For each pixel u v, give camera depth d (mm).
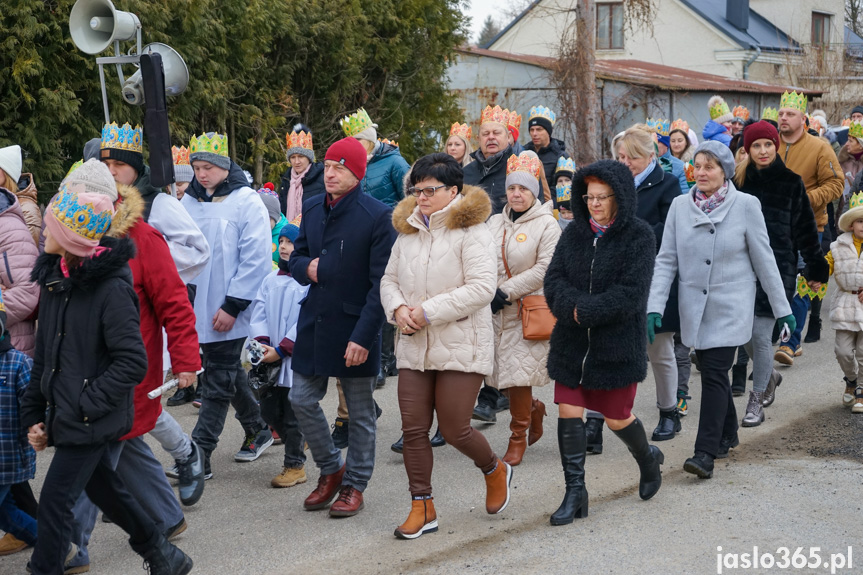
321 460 5215
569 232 4965
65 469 3789
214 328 5727
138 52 6355
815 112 14594
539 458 6148
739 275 5633
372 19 14062
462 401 4711
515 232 5973
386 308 4758
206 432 5809
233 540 4816
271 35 12141
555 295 4855
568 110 16344
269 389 5570
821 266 6547
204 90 10844
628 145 6492
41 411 3916
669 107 21344
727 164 5688
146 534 4004
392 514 5145
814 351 9305
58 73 9383
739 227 5633
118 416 3850
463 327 4703
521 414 5977
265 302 5805
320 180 8773
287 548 4691
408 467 4793
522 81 20844
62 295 3832
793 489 5332
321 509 5250
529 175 5957
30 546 4676
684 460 5973
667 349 6387
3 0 8906
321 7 13062
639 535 4688
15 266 5035
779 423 6773
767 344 6609
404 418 4777
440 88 15930
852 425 6652
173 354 4508
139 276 4426
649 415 7109
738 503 5117
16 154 5422
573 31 16406
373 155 8180
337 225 5039
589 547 4555
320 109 14078
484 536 4766
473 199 4695
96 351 3816
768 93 24438
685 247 5699
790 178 6426
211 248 5855
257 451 6250
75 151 10102
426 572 4340
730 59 29734
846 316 7020
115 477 3928
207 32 10664
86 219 3725
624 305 4656
